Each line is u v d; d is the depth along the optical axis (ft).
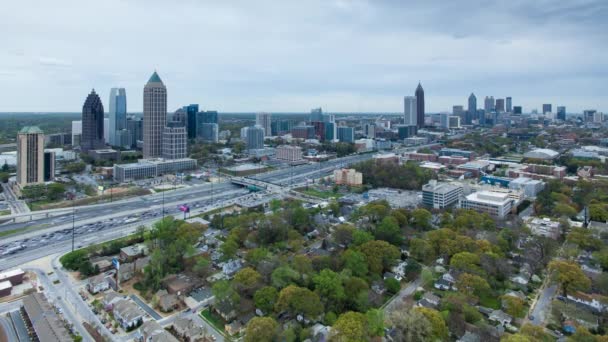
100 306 551.18
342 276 564.30
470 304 547.08
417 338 447.42
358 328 436.76
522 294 585.22
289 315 528.63
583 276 574.56
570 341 436.76
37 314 506.89
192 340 478.18
